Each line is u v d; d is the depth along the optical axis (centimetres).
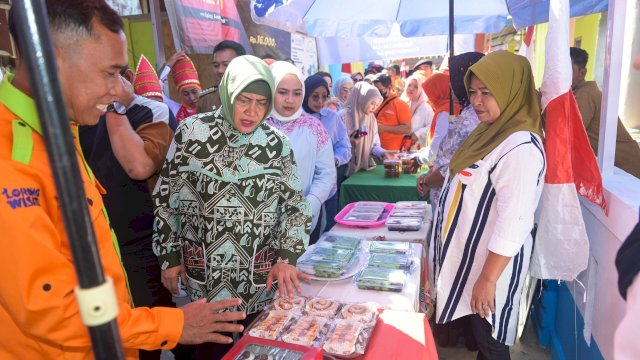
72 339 80
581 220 172
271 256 165
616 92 176
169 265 161
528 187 154
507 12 418
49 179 82
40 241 75
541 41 559
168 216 161
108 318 44
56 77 41
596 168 165
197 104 291
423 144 507
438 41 596
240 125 149
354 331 123
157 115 177
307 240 164
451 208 178
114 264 98
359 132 405
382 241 197
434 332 264
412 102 546
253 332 124
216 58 281
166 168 158
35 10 39
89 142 160
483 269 162
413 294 151
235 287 157
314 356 110
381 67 921
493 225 167
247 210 154
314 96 335
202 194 153
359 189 349
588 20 559
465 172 172
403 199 341
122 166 160
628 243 137
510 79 164
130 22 354
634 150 263
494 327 171
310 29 404
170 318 95
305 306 139
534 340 272
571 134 170
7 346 91
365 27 427
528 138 157
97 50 86
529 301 215
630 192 155
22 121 83
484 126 181
